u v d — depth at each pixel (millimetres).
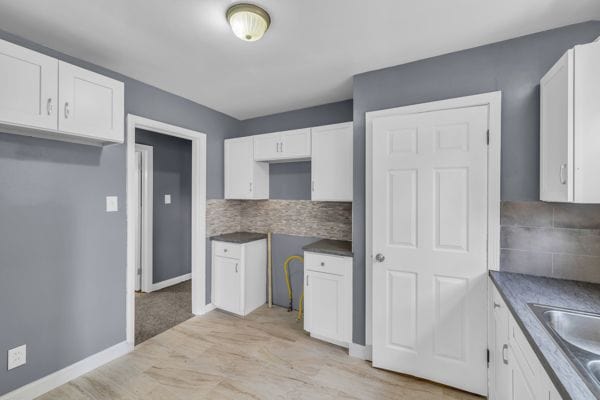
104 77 1827
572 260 1604
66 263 1919
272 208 3303
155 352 2293
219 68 2143
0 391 1645
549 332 1030
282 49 1865
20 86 1464
